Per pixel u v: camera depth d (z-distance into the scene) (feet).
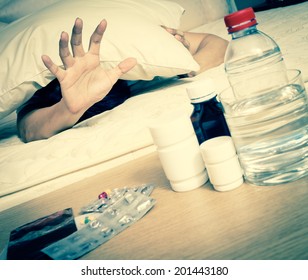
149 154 2.56
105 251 1.50
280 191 1.54
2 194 2.55
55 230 1.74
